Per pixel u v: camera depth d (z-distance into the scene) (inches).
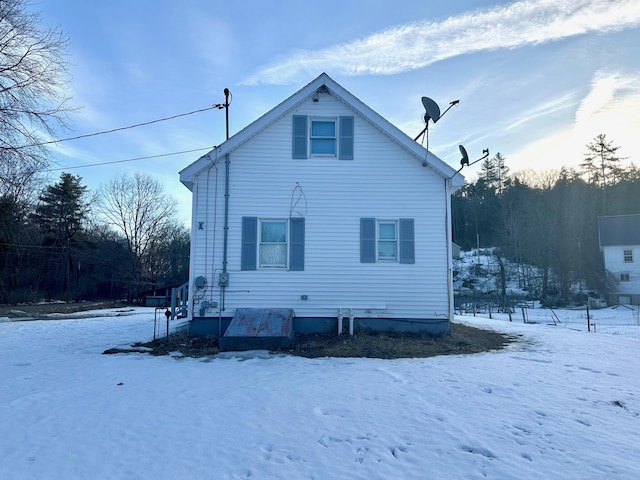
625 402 237.5
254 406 226.5
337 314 468.4
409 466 158.4
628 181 2351.1
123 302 1845.5
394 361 350.9
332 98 497.0
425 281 478.0
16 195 1000.2
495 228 2388.0
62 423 202.7
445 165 482.0
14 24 560.7
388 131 484.1
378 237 485.7
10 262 1715.1
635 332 683.4
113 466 158.9
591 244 1745.8
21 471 155.0
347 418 208.4
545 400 239.5
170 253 2082.9
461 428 195.5
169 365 332.5
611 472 153.0
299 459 164.6
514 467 157.3
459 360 354.9
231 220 475.2
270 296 469.1
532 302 1624.0
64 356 375.6
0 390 260.8
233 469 156.4
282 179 483.8
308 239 478.3
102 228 2069.4
